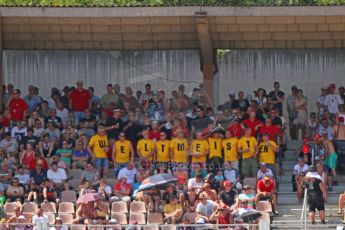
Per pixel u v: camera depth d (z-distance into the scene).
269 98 80.88
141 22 79.25
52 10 78.06
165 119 80.38
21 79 83.69
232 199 71.31
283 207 73.44
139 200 71.12
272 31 79.94
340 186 75.56
